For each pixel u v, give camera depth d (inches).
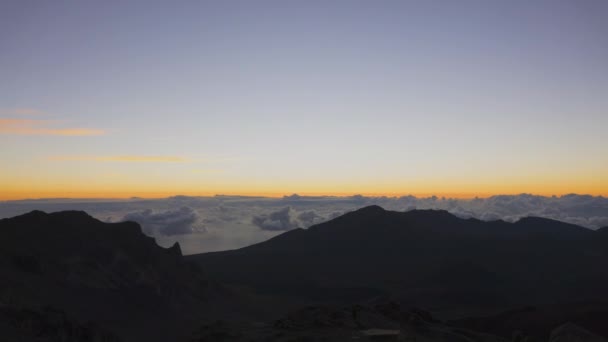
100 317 4200.3
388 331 2802.7
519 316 5497.1
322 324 2915.8
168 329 4534.9
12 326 2844.5
